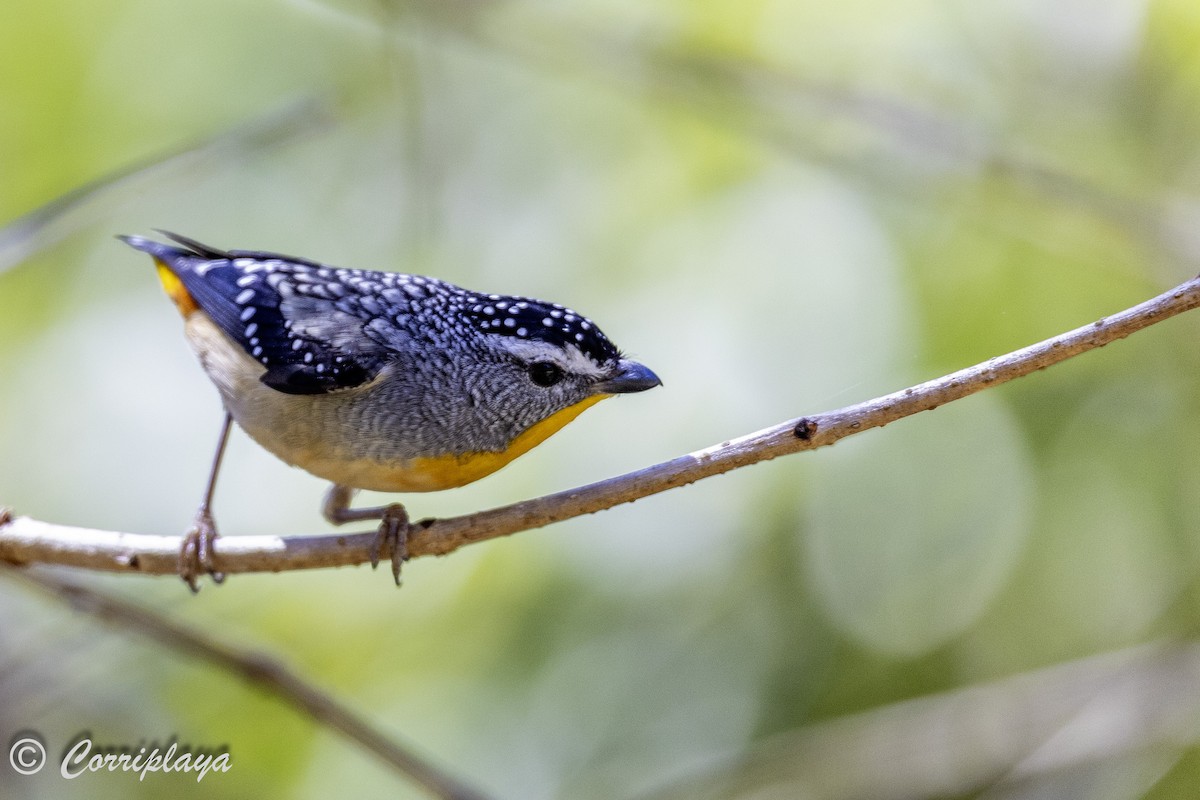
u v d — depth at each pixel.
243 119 13.05
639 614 12.05
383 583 11.88
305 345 8.35
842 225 13.12
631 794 11.45
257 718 11.26
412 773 8.60
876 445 12.62
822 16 13.73
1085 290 12.66
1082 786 11.62
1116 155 13.89
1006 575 12.34
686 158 13.70
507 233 13.62
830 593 12.28
